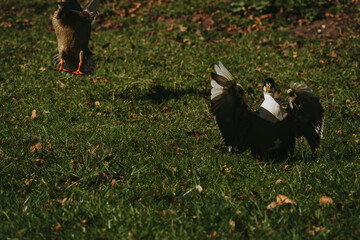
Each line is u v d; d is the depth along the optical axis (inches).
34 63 541.6
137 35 647.1
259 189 272.5
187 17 705.6
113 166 303.6
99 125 378.0
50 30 712.4
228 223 230.5
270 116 275.0
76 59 406.9
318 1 708.0
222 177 288.7
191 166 304.0
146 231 224.5
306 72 502.6
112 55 567.5
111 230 228.1
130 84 470.0
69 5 391.2
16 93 450.3
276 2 702.5
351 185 267.9
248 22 671.8
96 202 255.1
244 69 513.7
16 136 350.3
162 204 257.4
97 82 477.7
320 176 283.7
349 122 381.7
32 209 251.4
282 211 238.1
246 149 307.1
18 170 301.6
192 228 226.1
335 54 552.7
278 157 299.3
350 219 229.3
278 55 554.6
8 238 221.6
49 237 225.9
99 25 714.2
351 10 689.6
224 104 281.4
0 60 556.1
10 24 727.7
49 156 319.0
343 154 318.3
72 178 287.7
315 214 236.1
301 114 280.8
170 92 453.1
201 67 521.3
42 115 399.2
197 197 263.0
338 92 450.3
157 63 538.0
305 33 640.4
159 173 297.4
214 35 637.9
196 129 374.3
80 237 223.8
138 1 782.5
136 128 372.8
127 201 260.5
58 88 462.6
